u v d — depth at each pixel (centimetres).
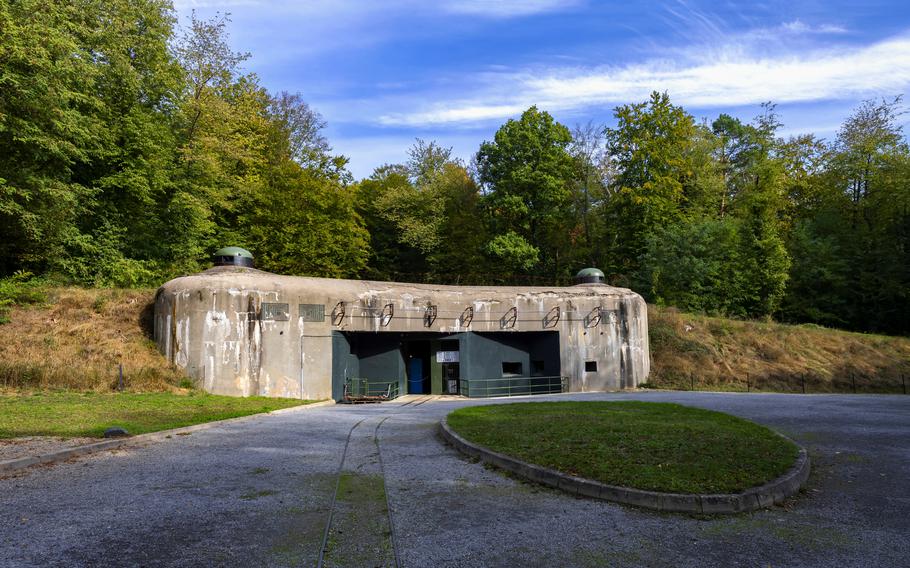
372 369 2964
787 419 1543
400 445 1219
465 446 1124
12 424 1311
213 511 726
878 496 825
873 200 5141
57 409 1574
